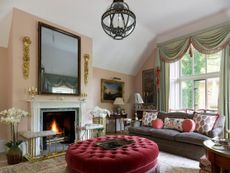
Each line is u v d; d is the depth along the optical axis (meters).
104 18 2.59
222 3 3.96
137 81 7.07
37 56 4.12
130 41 5.67
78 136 4.70
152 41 6.02
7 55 4.23
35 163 3.24
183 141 3.60
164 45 5.77
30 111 3.90
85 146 2.64
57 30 4.45
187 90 5.65
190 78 5.55
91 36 5.16
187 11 4.38
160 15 4.61
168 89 5.73
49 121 4.46
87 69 5.11
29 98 3.93
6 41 4.14
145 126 4.74
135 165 2.20
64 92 4.55
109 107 6.46
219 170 2.09
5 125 4.07
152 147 2.62
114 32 2.58
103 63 6.10
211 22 4.60
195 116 4.07
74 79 4.79
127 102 6.54
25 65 3.92
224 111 4.34
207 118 3.80
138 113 6.64
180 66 5.84
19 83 3.84
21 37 3.90
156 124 4.45
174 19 4.78
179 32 5.34
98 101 6.15
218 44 4.43
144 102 6.64
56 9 4.11
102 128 4.81
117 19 2.53
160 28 5.29
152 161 2.46
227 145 2.21
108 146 2.60
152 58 6.45
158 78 5.93
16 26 3.84
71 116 4.80
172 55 5.49
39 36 4.12
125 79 6.90
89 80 5.17
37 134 3.51
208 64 5.17
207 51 4.65
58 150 4.02
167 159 3.45
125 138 3.11
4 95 4.17
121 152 2.36
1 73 4.16
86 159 2.15
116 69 6.55
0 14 3.68
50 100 4.21
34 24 4.11
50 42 4.33
